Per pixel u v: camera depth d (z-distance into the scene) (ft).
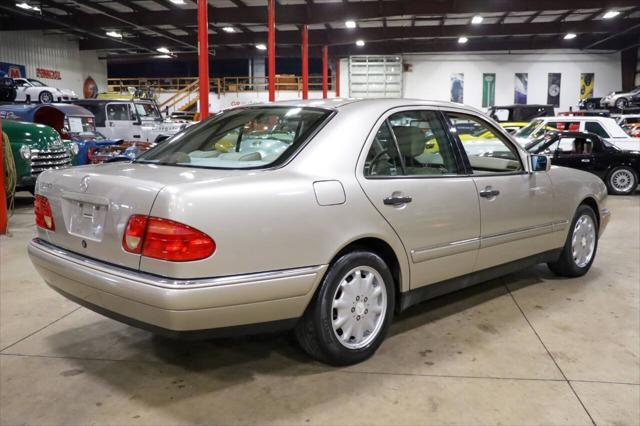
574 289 13.82
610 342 10.41
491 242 11.32
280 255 7.90
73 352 9.85
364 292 9.20
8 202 27.63
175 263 7.15
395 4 60.80
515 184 11.88
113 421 7.55
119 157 27.73
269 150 9.11
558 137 35.40
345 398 8.19
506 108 62.64
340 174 8.75
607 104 78.79
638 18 73.31
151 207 7.32
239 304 7.59
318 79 98.43
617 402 8.12
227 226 7.44
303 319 8.71
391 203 9.26
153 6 63.16
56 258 8.64
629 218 25.71
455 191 10.43
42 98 70.33
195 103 98.43
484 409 7.89
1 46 74.33
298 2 61.72
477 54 92.99
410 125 10.27
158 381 8.73
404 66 93.81
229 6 63.67
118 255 7.74
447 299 13.00
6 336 10.59
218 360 9.52
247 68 119.65
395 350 9.96
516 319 11.64
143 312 7.45
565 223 13.65
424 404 8.03
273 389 8.46
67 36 86.48
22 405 7.97
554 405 8.02
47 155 25.89
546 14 71.10
